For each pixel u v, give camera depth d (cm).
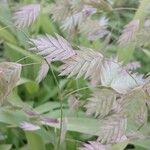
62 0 34
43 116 32
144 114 22
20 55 41
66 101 40
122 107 22
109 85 23
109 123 24
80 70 22
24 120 33
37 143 32
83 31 38
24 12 32
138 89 22
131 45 32
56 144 32
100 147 25
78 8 33
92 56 23
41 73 27
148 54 42
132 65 35
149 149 31
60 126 30
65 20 36
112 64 24
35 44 23
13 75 24
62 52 23
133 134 27
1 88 24
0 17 40
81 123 32
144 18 35
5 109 32
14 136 37
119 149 26
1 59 41
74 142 34
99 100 23
